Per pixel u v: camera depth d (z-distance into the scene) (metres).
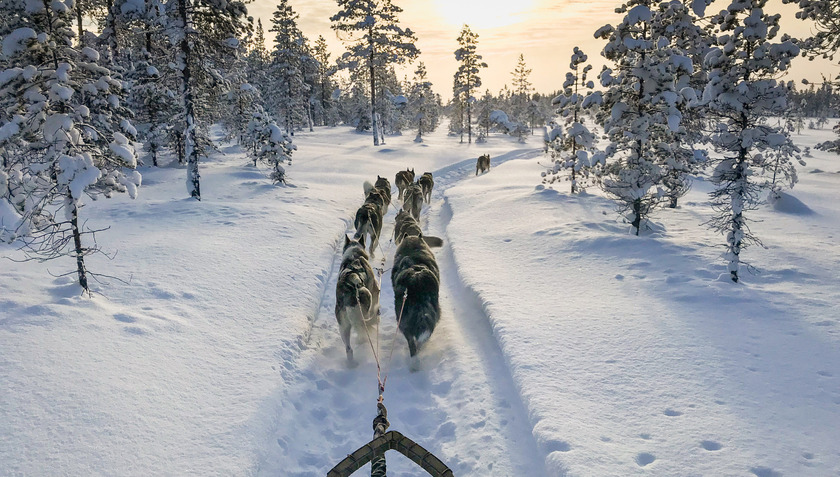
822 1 19.27
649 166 12.40
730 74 8.76
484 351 7.33
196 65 18.50
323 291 9.94
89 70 7.91
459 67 63.22
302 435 5.57
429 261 7.72
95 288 8.18
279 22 57.66
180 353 6.46
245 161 31.72
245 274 9.74
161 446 4.74
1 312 6.64
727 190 9.06
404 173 20.06
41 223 7.72
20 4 7.04
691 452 4.53
